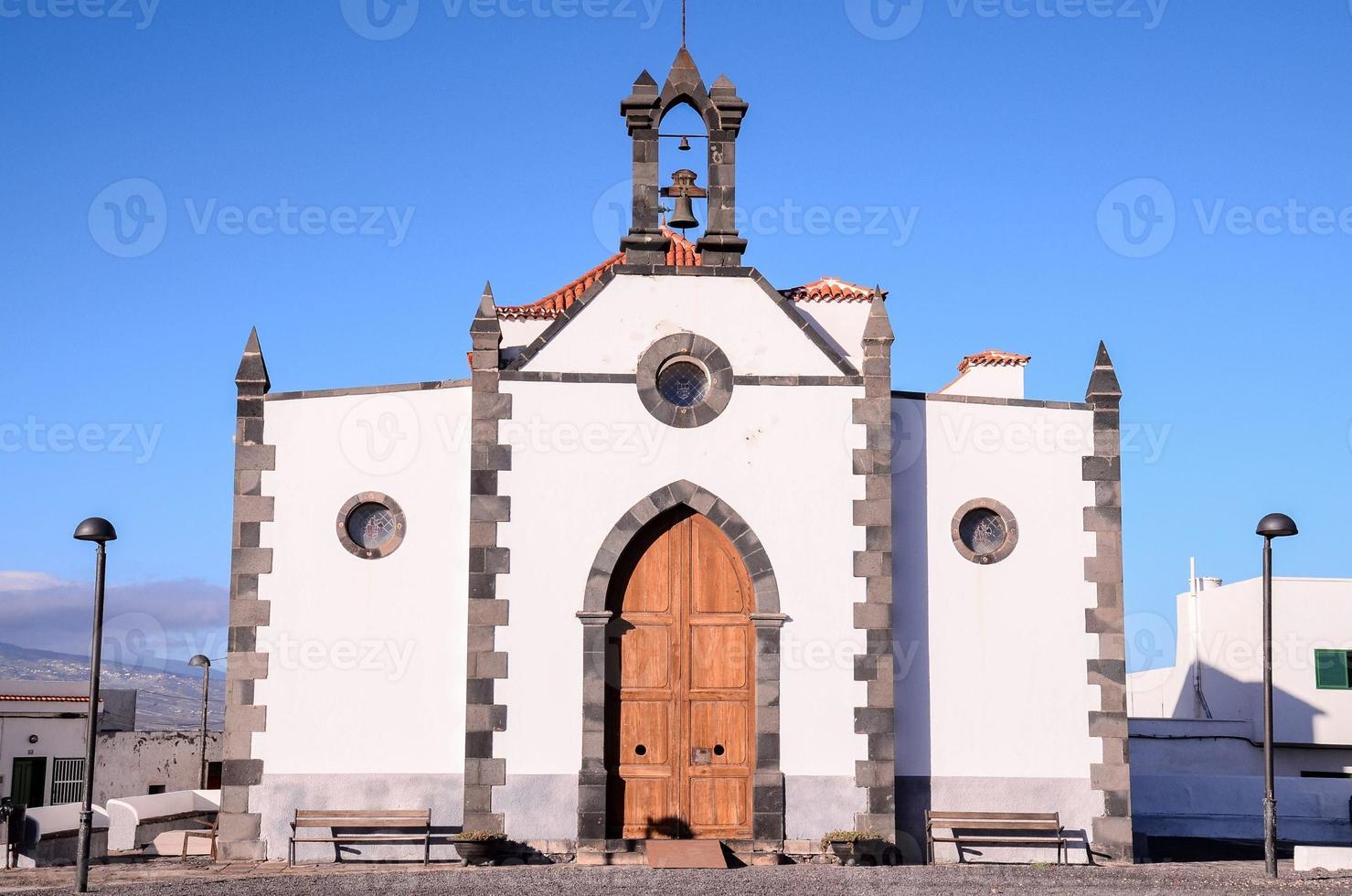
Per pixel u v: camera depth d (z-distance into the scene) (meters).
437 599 21.56
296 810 21.08
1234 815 30.38
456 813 21.12
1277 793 30.34
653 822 21.02
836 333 26.03
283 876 19.23
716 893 17.14
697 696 21.27
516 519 21.12
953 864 21.00
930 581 22.03
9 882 18.77
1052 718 21.92
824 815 20.78
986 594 22.09
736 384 21.56
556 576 21.05
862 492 21.39
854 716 20.97
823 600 21.19
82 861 17.72
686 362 21.67
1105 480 22.55
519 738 20.73
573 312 21.64
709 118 22.67
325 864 20.81
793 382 21.58
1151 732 37.88
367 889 17.55
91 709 18.06
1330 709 38.19
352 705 21.39
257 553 21.73
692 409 21.47
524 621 20.94
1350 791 29.94
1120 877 19.20
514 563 21.03
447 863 20.88
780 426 21.48
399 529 21.72
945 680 21.83
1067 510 22.45
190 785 42.75
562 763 20.72
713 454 21.39
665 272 21.78
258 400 22.09
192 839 24.70
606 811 20.92
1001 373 28.36
